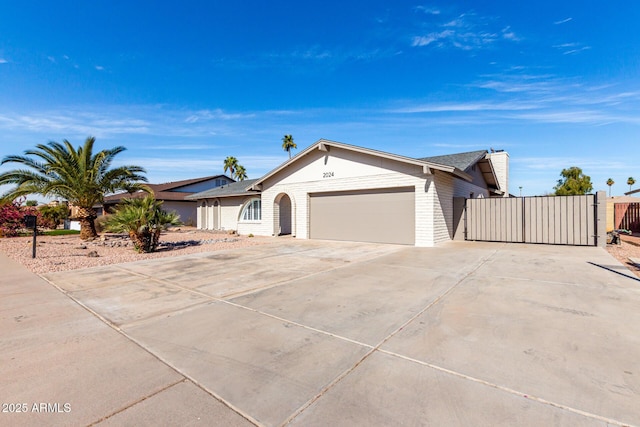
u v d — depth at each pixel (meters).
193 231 23.59
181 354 3.53
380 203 13.70
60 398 2.73
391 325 4.26
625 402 2.55
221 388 2.87
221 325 4.37
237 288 6.32
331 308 5.00
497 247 11.77
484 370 3.07
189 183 32.97
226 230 23.33
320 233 15.80
